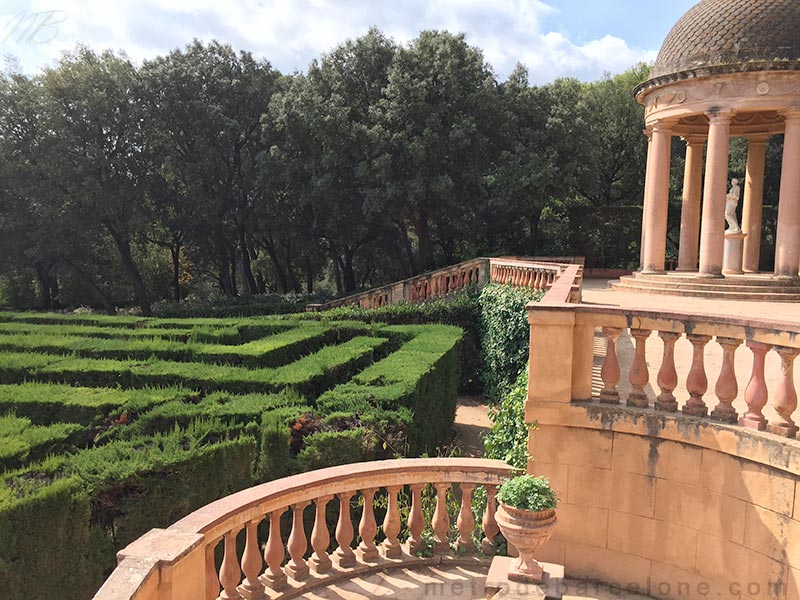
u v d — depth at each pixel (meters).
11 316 24.28
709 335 6.00
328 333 17.77
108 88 31.30
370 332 17.75
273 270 45.88
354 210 29.80
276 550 5.53
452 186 27.61
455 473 6.36
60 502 6.67
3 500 6.32
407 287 24.67
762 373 5.66
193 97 32.72
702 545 6.02
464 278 23.75
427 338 15.94
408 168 28.33
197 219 33.75
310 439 8.69
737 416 5.88
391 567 6.19
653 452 6.29
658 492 6.29
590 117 32.03
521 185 28.20
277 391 11.55
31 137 31.12
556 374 6.61
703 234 20.17
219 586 5.21
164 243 40.28
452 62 28.09
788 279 19.42
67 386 11.68
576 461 6.64
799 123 18.92
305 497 5.73
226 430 9.07
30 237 31.80
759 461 5.46
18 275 40.50
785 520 5.34
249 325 19.05
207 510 4.80
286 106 30.00
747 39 18.80
